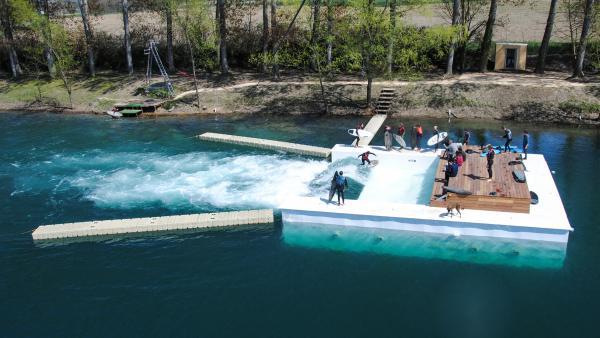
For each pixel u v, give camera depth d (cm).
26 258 2655
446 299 2241
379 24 4709
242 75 6234
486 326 2064
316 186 3434
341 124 4912
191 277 2450
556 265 2480
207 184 3534
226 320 2141
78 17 8038
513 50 5747
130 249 2727
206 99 5638
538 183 3206
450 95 5162
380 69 5081
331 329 2070
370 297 2266
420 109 5109
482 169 3294
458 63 5972
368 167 3728
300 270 2484
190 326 2111
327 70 5934
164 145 4419
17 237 2880
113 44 6819
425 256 2586
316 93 5534
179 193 3403
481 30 6178
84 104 5759
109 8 9400
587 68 5588
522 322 2091
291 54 6147
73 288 2384
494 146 4000
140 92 5869
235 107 5503
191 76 6294
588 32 5216
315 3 5575
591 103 4741
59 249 2744
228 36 6506
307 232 2859
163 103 5588
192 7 5466
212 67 6194
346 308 2195
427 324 2089
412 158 3712
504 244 2680
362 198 3225
